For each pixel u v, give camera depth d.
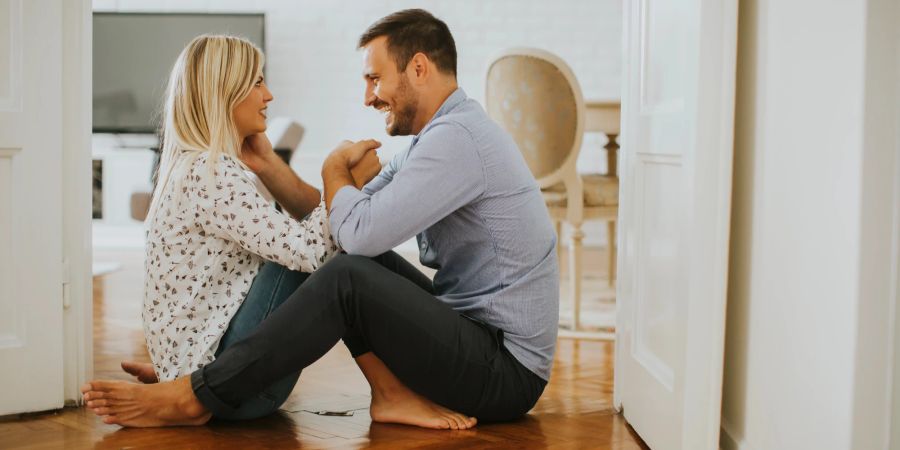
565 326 3.56
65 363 2.22
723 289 1.62
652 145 1.93
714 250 1.63
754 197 1.68
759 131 1.66
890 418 1.28
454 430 2.02
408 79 2.04
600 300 4.33
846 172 1.30
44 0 2.14
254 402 2.01
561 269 5.66
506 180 1.97
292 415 2.13
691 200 1.64
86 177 2.24
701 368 1.64
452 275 2.09
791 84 1.50
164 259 2.01
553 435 2.00
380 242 1.91
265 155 2.33
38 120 2.14
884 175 1.26
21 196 2.14
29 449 1.85
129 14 7.23
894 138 1.26
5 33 2.11
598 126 3.91
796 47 1.48
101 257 5.96
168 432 1.97
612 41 7.11
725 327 1.80
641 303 2.05
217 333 2.01
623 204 2.21
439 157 1.92
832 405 1.34
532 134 3.43
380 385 2.07
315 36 7.27
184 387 1.95
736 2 1.60
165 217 2.01
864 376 1.28
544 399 2.35
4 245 2.12
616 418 2.17
